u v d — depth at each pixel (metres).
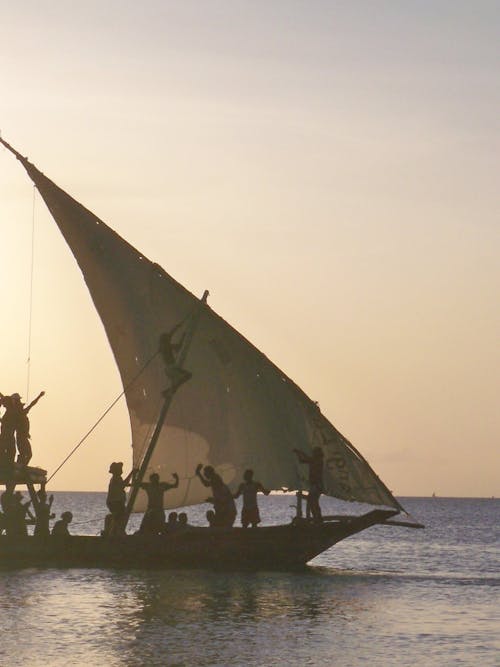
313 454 96.81
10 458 95.56
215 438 103.25
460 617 71.94
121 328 104.19
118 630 63.91
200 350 102.94
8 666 53.81
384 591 86.44
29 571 93.50
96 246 102.94
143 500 100.88
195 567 95.69
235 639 61.56
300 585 87.12
